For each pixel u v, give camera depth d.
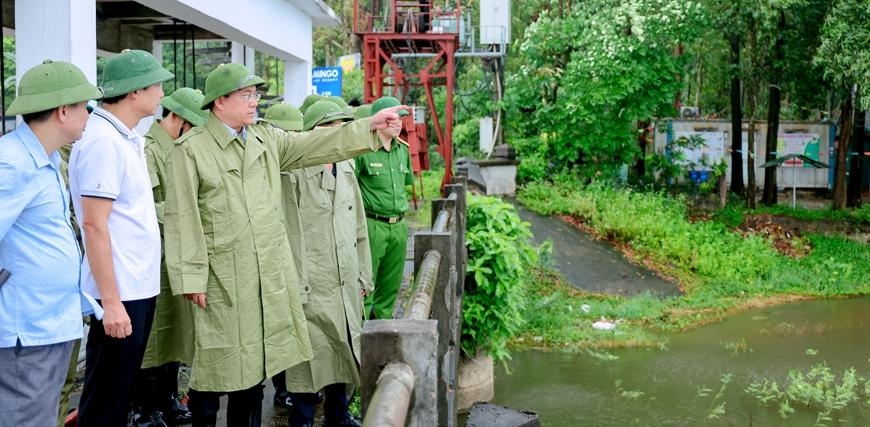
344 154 3.98
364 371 2.24
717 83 26.14
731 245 16.02
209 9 7.70
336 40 33.97
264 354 3.71
